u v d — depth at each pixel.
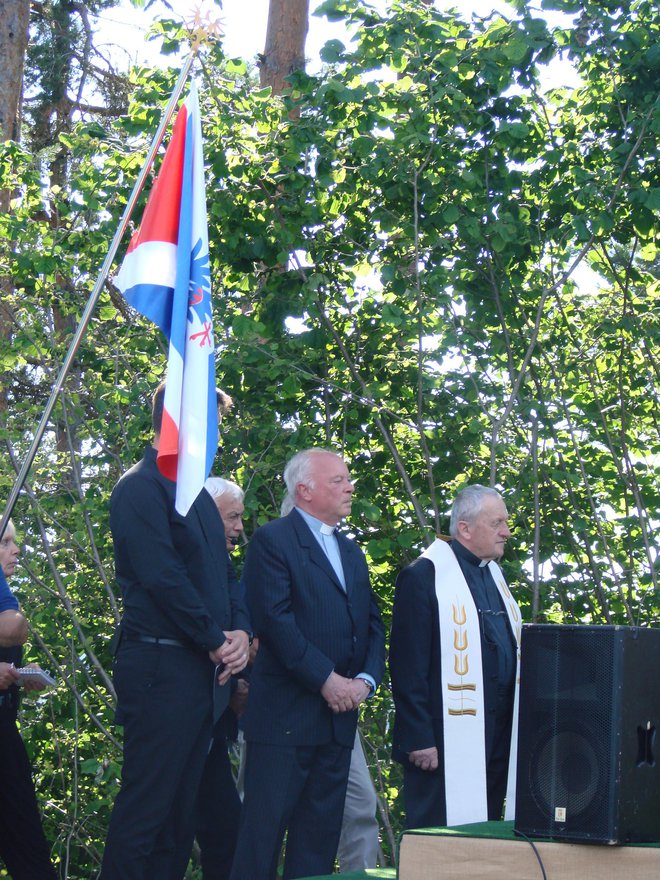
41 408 13.64
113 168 13.50
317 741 9.34
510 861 6.25
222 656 8.73
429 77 12.80
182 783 9.01
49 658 13.34
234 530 10.89
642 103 13.21
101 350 13.70
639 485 14.31
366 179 12.93
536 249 13.66
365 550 13.00
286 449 13.19
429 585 10.11
